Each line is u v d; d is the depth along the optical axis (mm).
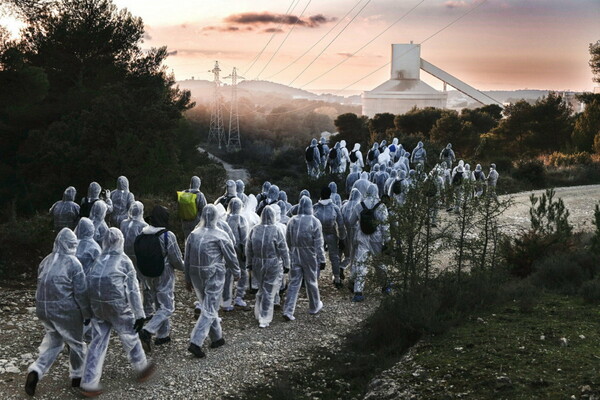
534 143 52438
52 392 7004
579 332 7543
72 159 22703
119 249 7121
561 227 12055
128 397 6945
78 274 6906
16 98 24438
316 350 8500
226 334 9164
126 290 7047
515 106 54062
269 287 9586
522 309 8672
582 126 46188
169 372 7668
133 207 9172
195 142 40781
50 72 30984
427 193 9516
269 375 7633
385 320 8656
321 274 13188
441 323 8211
